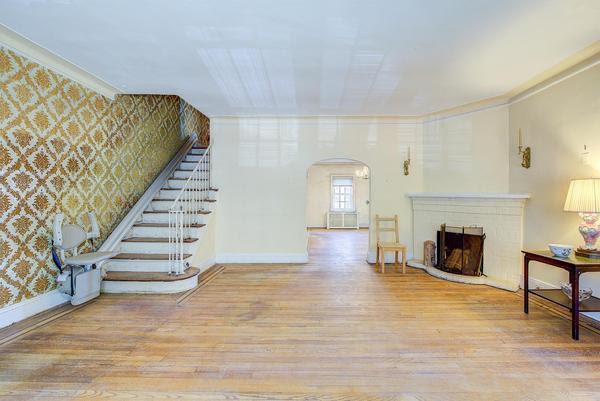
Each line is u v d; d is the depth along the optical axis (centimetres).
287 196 555
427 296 380
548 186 361
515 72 340
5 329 284
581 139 316
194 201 518
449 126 502
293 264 544
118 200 447
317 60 310
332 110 498
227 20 238
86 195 383
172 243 439
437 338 272
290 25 245
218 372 220
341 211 1131
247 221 556
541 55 298
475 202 454
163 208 514
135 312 328
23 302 305
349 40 269
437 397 194
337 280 448
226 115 538
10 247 290
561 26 245
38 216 317
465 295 384
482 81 366
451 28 249
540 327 293
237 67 328
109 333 279
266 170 554
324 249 702
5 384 205
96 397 193
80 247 375
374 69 331
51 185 330
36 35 265
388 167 550
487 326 296
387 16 232
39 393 196
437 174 520
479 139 463
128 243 442
